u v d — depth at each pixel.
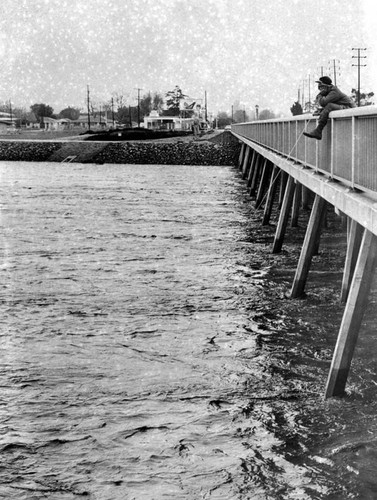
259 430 9.05
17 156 74.00
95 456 8.48
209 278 17.52
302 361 11.49
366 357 11.24
